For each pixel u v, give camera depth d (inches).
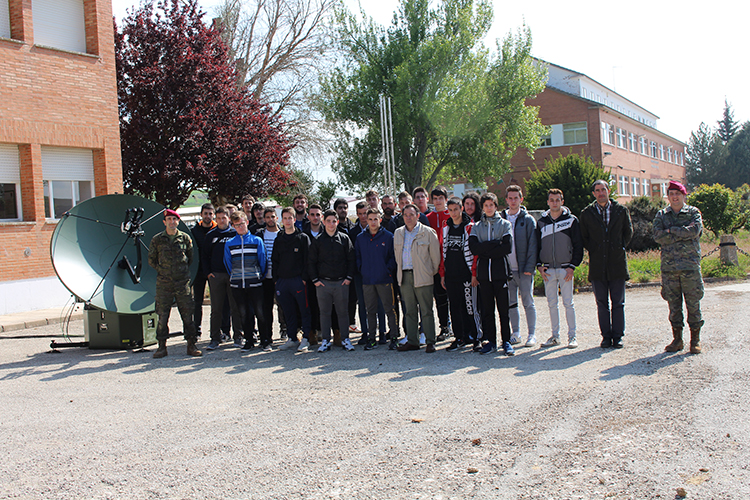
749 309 359.9
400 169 1286.9
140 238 354.6
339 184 1337.4
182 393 232.7
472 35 1220.5
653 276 544.7
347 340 309.3
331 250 304.5
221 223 333.7
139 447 175.0
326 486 143.8
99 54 575.5
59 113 542.9
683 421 173.6
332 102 1232.8
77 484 150.9
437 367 256.5
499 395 208.4
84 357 316.8
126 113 718.5
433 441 169.0
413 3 1242.6
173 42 732.0
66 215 322.0
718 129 3378.4
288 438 177.0
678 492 130.6
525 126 1277.1
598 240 273.0
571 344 282.4
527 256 291.1
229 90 771.4
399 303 367.6
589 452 156.1
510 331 292.4
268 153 796.0
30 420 205.5
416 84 1187.3
